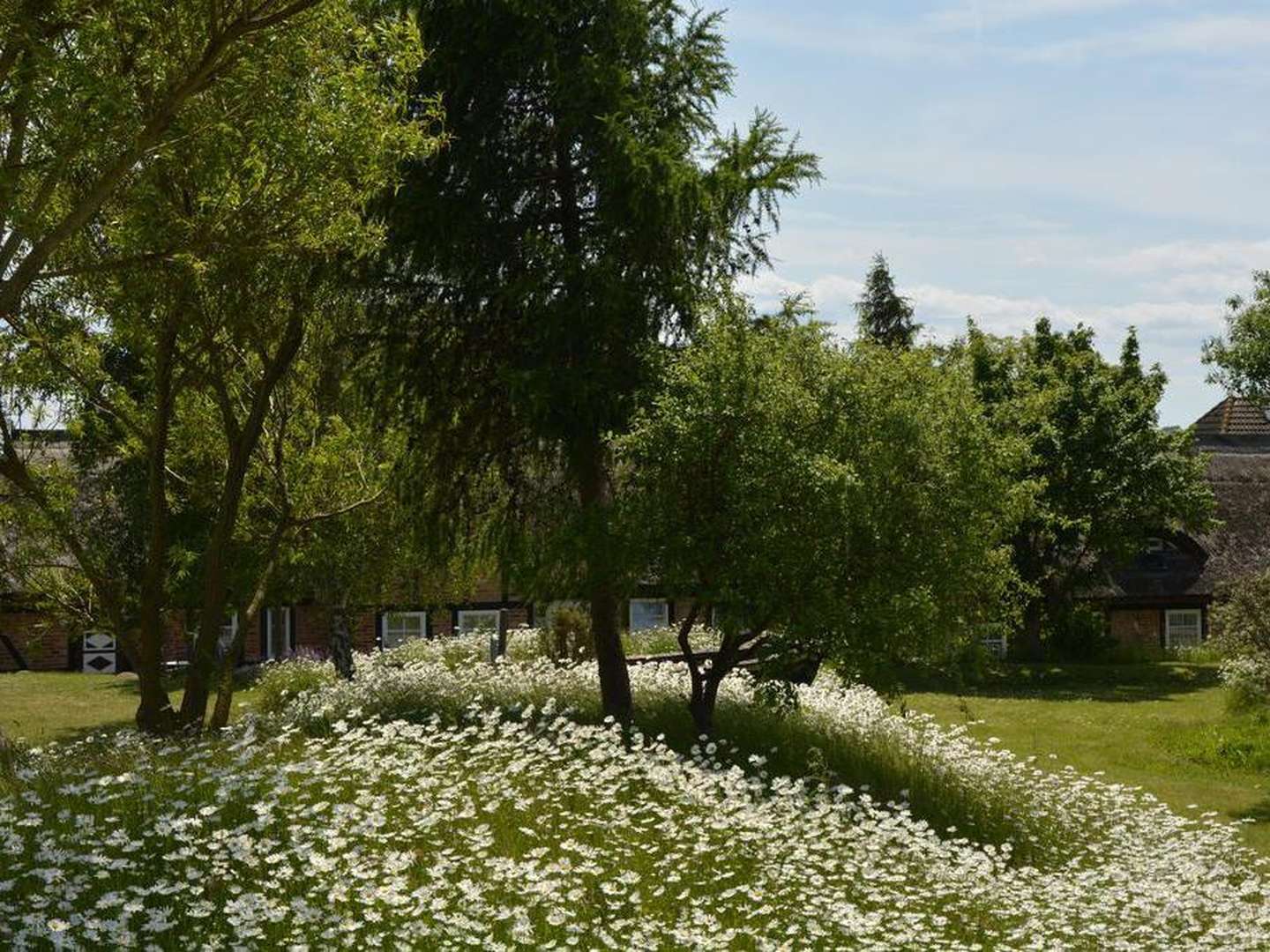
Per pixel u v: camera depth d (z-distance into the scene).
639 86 18.64
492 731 13.64
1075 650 44.44
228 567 23.55
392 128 14.04
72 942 7.93
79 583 18.61
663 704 19.38
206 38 12.67
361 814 10.83
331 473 19.42
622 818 11.54
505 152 18.62
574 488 20.23
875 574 16.47
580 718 18.31
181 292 15.26
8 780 11.55
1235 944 11.60
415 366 19.42
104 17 12.06
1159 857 14.69
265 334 17.78
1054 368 44.12
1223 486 51.94
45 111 11.80
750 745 17.45
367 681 19.70
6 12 11.59
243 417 19.52
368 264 18.34
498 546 20.31
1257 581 25.61
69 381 17.30
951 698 34.81
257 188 13.67
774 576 16.06
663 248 18.48
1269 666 25.02
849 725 18.94
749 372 16.25
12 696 34.06
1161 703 34.22
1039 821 16.05
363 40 14.74
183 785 10.90
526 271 18.28
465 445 19.70
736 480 15.89
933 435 16.92
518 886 9.82
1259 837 18.86
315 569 25.16
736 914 10.20
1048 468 42.31
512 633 29.94
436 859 10.16
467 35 18.00
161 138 12.88
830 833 12.45
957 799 16.30
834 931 10.32
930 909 11.31
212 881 9.10
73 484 18.11
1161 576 47.97
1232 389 50.16
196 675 17.83
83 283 15.65
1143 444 42.09
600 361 17.83
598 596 18.88
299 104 13.33
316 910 8.70
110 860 8.99
